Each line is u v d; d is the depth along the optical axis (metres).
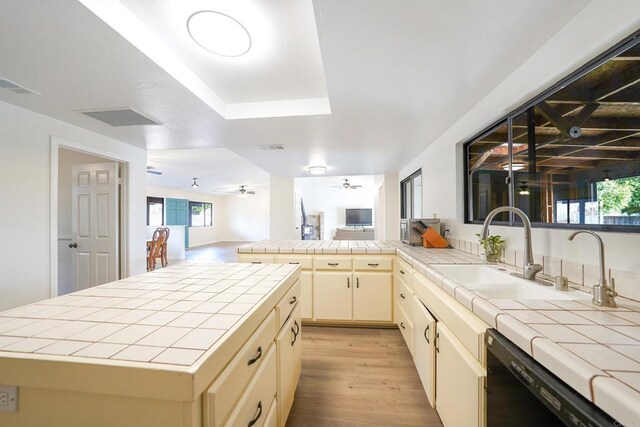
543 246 1.54
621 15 1.05
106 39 1.35
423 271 1.86
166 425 0.62
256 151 3.74
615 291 1.09
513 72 1.69
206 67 1.86
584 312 0.96
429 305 1.68
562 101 1.44
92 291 1.23
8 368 0.66
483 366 1.02
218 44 1.56
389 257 2.87
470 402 1.08
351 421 1.62
